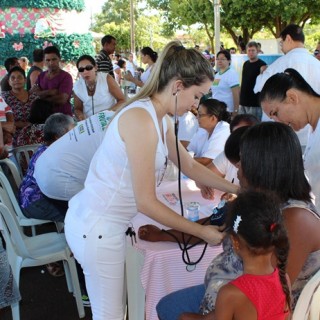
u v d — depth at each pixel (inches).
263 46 588.4
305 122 77.7
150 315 74.9
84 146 100.9
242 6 642.8
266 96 77.3
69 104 192.5
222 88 242.1
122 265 70.0
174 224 64.2
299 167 55.6
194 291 73.8
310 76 118.1
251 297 49.1
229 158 83.4
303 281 57.6
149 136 60.9
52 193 105.7
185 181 104.8
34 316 105.1
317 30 991.6
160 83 62.8
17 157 152.4
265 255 50.1
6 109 158.4
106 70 234.1
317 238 54.0
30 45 394.0
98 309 71.5
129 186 65.2
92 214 67.0
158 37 1513.3
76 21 408.5
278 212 49.8
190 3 741.3
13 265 97.5
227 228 52.9
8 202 105.3
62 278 122.8
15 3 381.4
